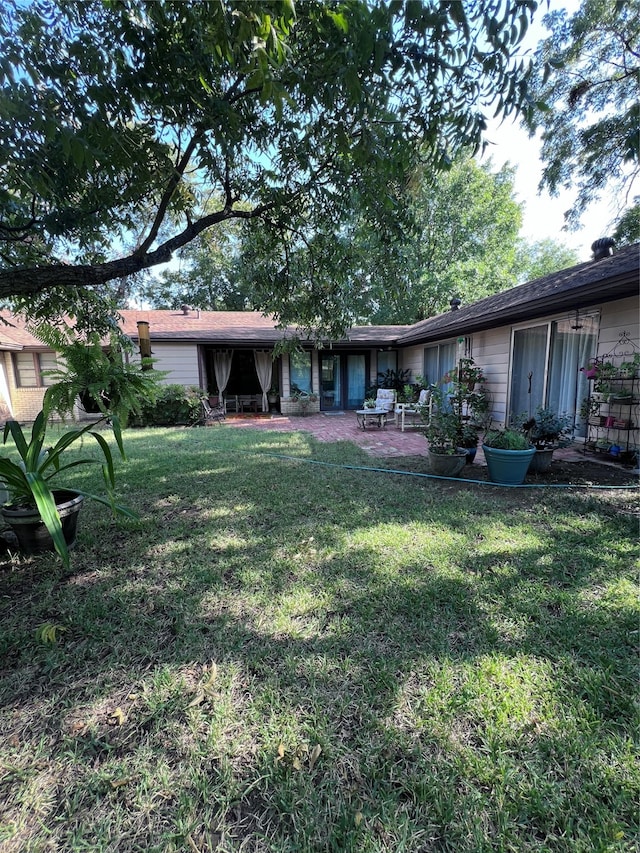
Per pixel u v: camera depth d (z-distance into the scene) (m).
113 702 1.66
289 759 1.40
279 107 1.51
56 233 2.96
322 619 2.18
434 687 1.69
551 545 3.00
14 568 2.79
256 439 7.91
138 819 1.23
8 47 1.64
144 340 8.70
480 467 5.67
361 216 3.33
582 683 1.69
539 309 6.20
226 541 3.19
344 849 1.14
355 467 5.50
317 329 4.38
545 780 1.31
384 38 1.63
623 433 5.68
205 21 1.51
